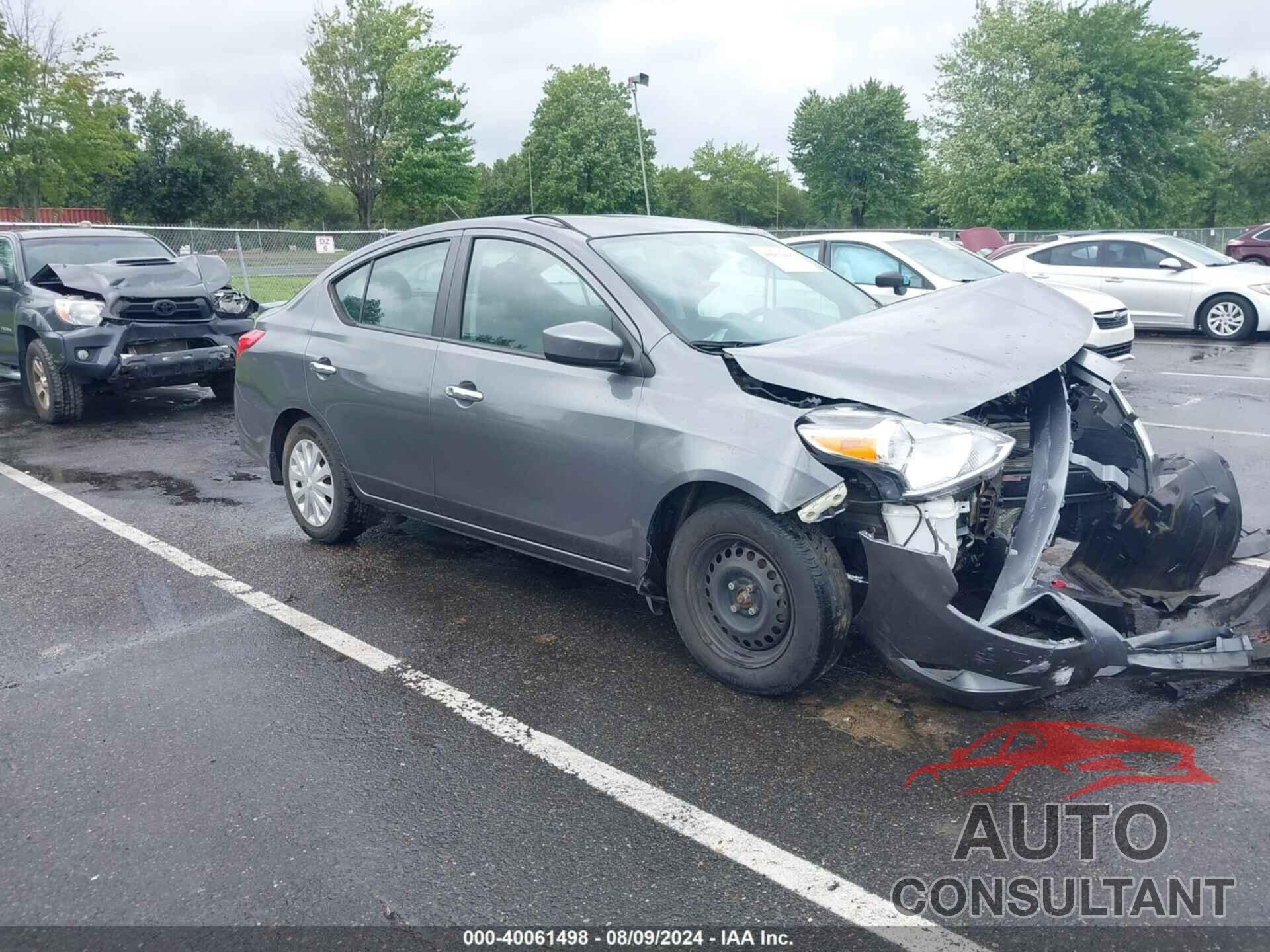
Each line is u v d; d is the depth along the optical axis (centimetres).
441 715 360
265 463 568
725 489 359
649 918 253
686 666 395
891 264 1010
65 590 494
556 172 6938
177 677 395
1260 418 851
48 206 3544
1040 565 416
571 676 388
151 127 5878
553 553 421
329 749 338
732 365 359
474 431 430
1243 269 1431
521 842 284
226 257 1656
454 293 454
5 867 279
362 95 4700
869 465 314
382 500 498
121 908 261
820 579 332
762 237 492
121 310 903
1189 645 344
